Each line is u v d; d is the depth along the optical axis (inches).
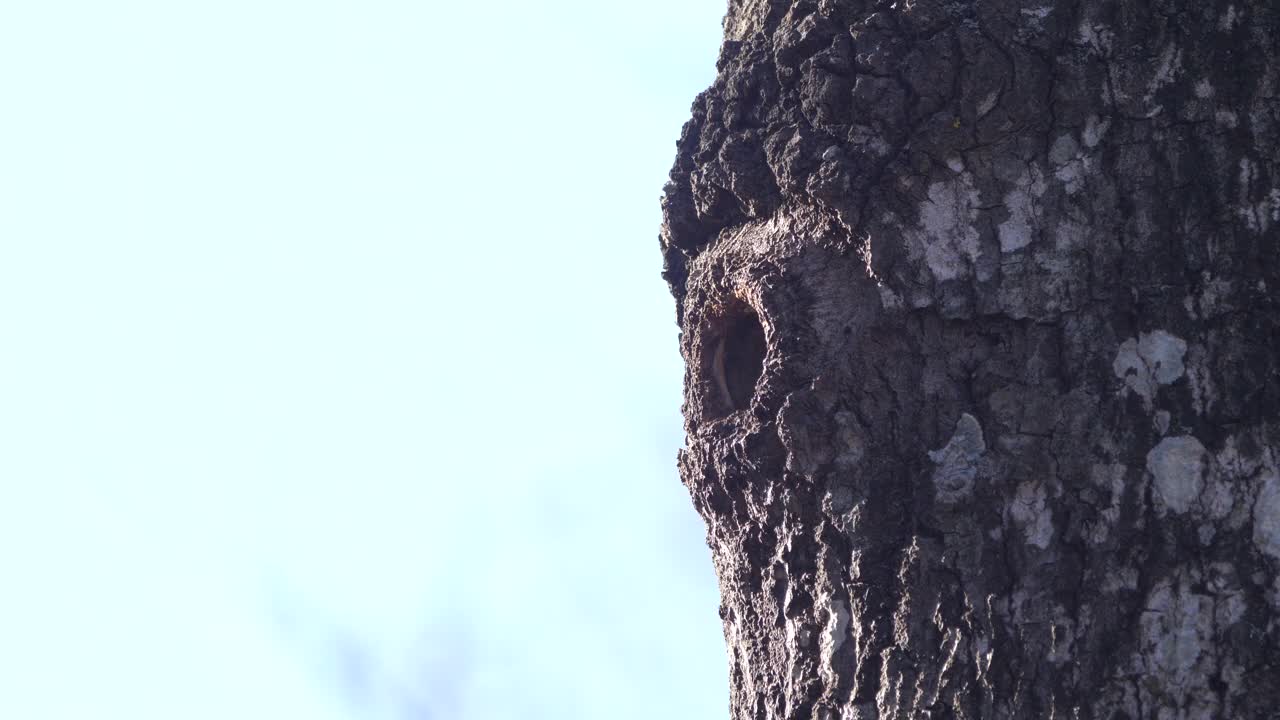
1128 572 105.8
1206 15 107.2
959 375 107.8
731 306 111.9
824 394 108.4
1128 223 107.1
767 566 110.5
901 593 107.3
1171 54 107.3
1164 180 107.0
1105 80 107.6
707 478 111.7
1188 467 105.9
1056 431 106.8
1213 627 105.2
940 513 107.1
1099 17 107.8
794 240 109.7
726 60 112.0
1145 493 106.0
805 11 110.3
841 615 108.3
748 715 111.0
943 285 108.0
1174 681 105.1
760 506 110.1
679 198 113.2
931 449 107.6
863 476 108.0
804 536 109.3
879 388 108.2
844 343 108.6
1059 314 107.3
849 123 108.9
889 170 108.3
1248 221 106.4
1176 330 106.4
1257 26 107.0
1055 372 107.1
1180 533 105.7
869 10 109.3
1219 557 105.4
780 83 110.4
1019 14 108.2
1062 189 107.6
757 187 110.7
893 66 108.6
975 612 106.4
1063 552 106.3
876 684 107.5
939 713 106.4
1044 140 107.9
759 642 110.8
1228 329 106.2
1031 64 107.9
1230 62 107.0
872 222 108.3
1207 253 106.6
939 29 108.5
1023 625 106.1
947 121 108.0
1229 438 105.8
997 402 107.3
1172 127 107.2
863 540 107.8
